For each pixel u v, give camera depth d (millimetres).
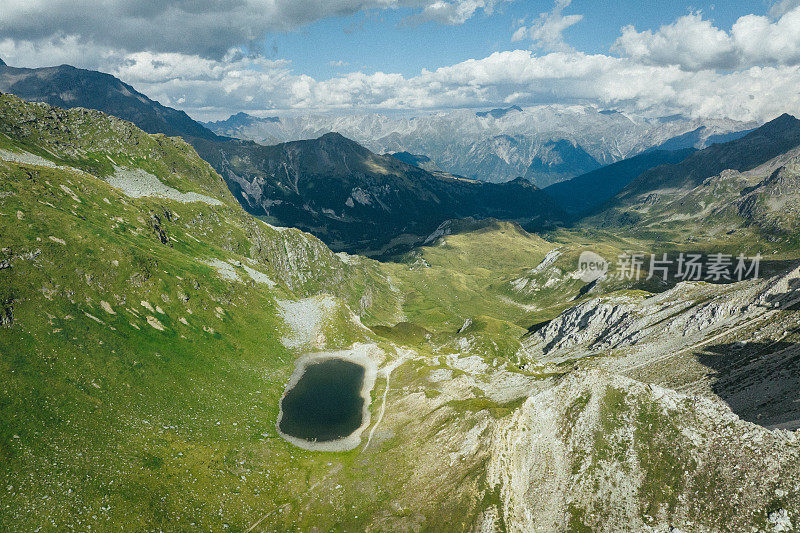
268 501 77062
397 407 111562
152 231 162375
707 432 70188
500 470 75438
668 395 77250
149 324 117000
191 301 135500
